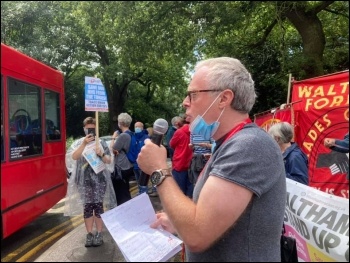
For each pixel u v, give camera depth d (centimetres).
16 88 296
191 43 404
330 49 784
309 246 208
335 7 742
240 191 124
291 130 343
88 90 282
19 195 291
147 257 140
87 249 151
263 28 737
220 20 417
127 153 430
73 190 356
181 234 127
